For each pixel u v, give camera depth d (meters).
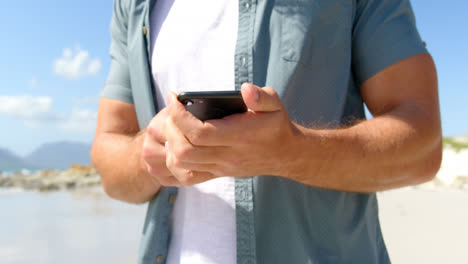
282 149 0.72
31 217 8.48
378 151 0.84
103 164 1.18
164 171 0.89
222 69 1.08
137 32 1.27
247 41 1.04
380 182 0.90
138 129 1.37
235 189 1.01
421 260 4.52
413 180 0.96
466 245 5.25
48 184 18.42
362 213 1.01
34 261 4.89
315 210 0.96
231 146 0.68
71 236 6.40
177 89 1.16
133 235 6.51
